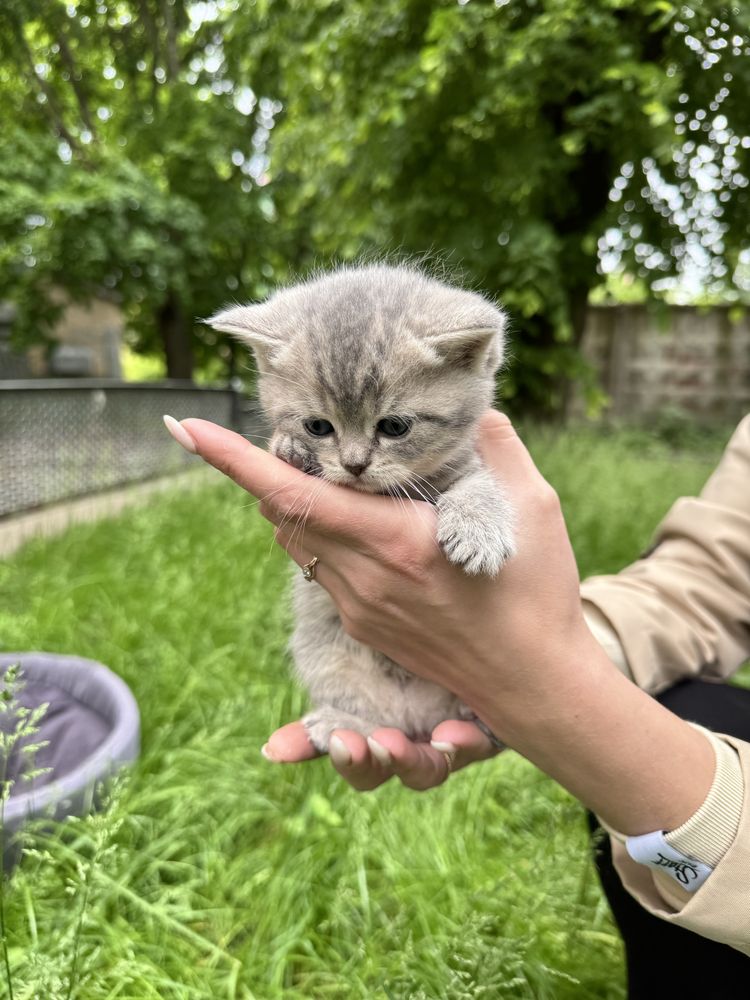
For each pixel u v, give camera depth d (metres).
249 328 0.26
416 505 0.21
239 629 0.49
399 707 0.27
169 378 1.91
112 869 0.29
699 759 0.19
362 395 0.24
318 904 0.30
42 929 0.27
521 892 0.29
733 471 0.30
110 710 0.38
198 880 0.30
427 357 0.23
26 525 0.78
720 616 0.28
